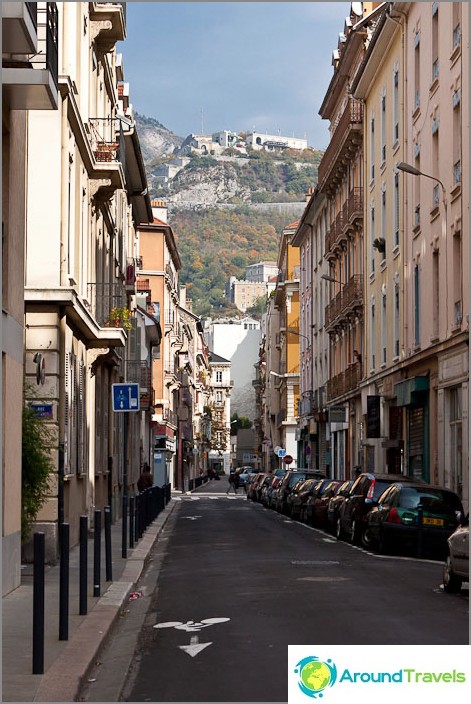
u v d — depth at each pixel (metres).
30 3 15.44
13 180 17.95
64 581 12.95
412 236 41.97
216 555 26.48
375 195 51.25
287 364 104.06
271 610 15.58
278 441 115.88
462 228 33.78
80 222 29.64
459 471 34.88
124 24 34.97
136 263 59.00
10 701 9.62
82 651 12.11
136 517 31.14
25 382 24.11
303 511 43.44
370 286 52.91
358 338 57.69
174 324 102.31
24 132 19.20
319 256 78.31
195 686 10.66
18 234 18.50
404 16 43.22
